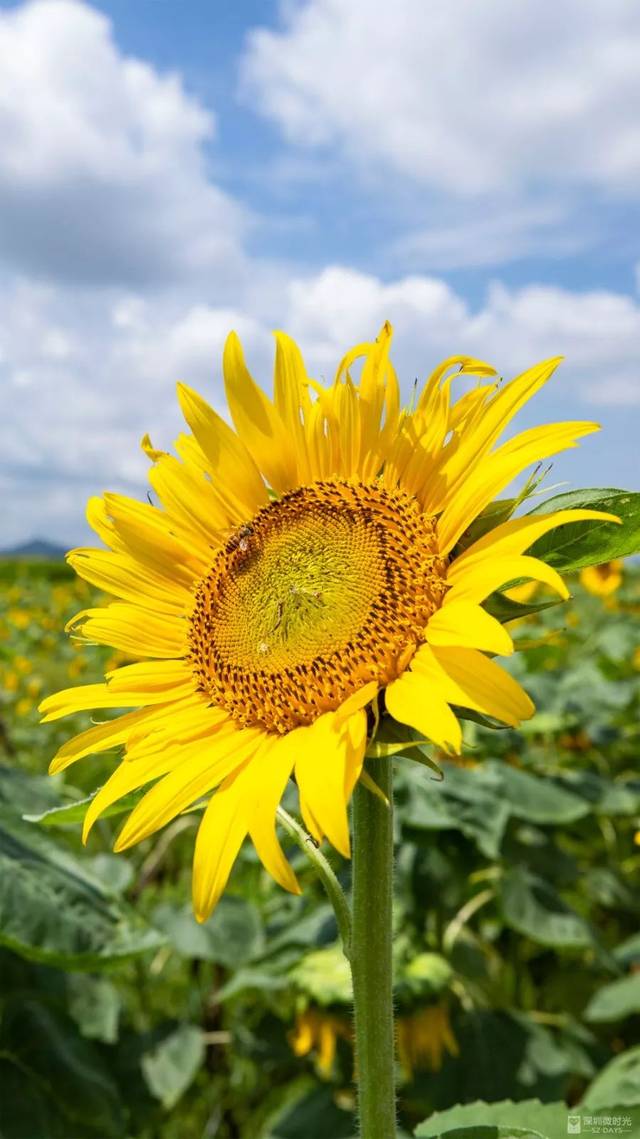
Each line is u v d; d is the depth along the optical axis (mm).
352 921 378
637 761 1358
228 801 368
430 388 428
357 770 339
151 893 1187
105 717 981
